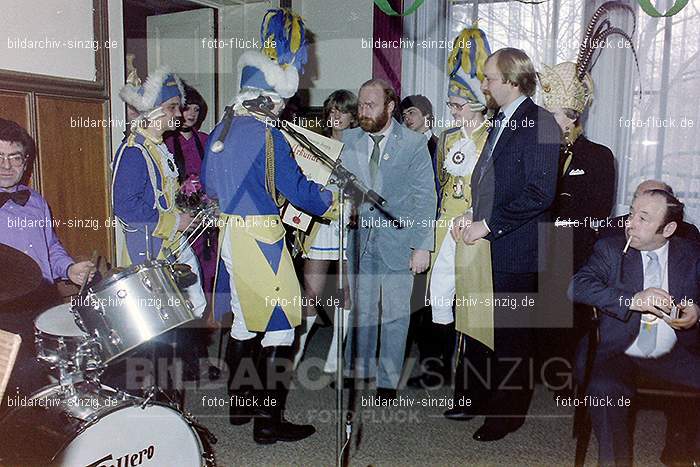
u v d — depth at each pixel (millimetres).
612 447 1703
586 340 1840
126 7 2467
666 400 1771
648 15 2346
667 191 1766
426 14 2521
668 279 1753
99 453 1328
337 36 2588
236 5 2570
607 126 2422
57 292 1979
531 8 2467
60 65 2211
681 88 2336
